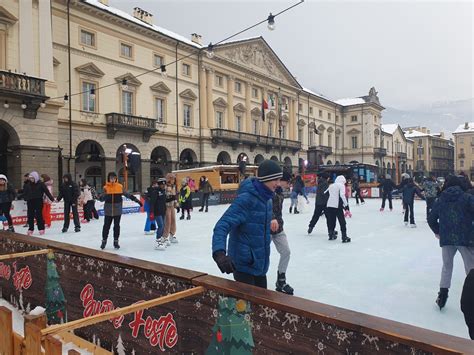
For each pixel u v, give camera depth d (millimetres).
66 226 10867
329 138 60125
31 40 19625
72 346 3529
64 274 3709
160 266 2920
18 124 19406
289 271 5902
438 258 6824
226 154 39312
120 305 3100
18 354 2027
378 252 7371
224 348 2328
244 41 41031
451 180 4367
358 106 62281
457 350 1407
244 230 3002
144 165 30375
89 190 13672
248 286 2355
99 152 28406
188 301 2568
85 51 26562
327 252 7371
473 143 82062
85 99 26703
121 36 29094
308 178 31547
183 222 12969
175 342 2656
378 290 4883
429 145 86312
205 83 36719
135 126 28703
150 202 7906
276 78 46938
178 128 33781
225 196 22922
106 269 3244
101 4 29047
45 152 20375
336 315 1852
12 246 4609
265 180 2998
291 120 50000
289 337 2020
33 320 1984
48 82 20328
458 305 4324
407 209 11500
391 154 72500
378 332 1651
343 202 8445
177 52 33844
